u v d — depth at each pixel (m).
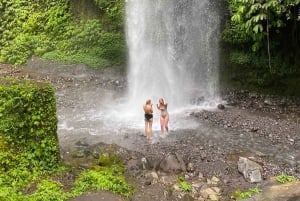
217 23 18.47
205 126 14.41
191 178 10.80
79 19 22.09
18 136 9.91
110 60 20.30
